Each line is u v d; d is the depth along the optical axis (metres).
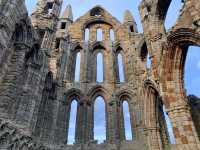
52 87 28.81
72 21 39.00
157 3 25.30
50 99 28.23
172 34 19.41
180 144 16.98
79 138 27.39
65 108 29.69
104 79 32.91
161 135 25.44
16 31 19.39
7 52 17.86
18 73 18.17
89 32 39.06
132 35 35.25
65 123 28.39
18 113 18.86
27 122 19.25
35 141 21.45
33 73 22.02
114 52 35.72
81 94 30.95
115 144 26.59
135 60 31.97
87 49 35.56
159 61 22.39
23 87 20.47
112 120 28.69
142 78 28.00
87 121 28.88
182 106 18.42
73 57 35.47
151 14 25.73
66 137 27.58
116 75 33.44
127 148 26.31
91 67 34.31
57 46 34.72
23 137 18.03
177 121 18.02
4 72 17.31
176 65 20.14
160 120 26.44
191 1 16.09
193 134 17.03
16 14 18.25
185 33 18.05
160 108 27.30
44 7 31.70
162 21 25.02
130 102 30.45
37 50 22.83
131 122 28.69
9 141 15.94
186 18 17.92
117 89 31.59
